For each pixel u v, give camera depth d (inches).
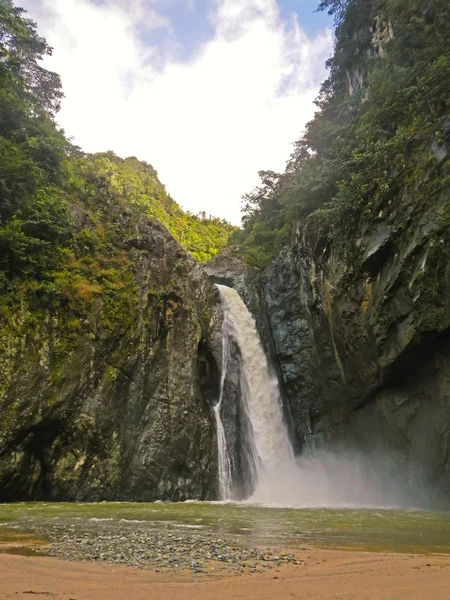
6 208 866.8
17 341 751.1
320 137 1427.2
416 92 860.0
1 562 280.5
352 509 739.4
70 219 987.3
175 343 1035.3
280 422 1266.0
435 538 413.1
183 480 919.7
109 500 802.2
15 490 709.3
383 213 832.3
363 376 914.7
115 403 863.7
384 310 803.4
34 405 735.1
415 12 1021.2
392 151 845.2
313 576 254.8
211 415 1071.0
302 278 1243.8
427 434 772.6
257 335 1374.3
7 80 1079.6
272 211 1923.0
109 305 917.2
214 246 3122.5
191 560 289.9
